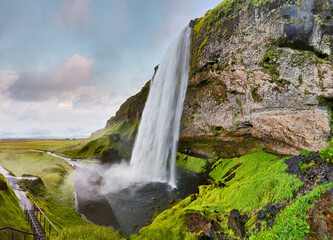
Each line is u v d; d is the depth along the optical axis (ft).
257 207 31.55
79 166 149.18
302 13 55.31
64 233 36.81
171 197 77.30
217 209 38.42
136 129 192.95
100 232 39.91
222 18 85.71
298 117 59.62
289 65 59.16
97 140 210.59
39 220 46.75
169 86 132.16
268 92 67.87
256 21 68.74
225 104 90.79
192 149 127.54
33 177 91.91
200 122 107.55
